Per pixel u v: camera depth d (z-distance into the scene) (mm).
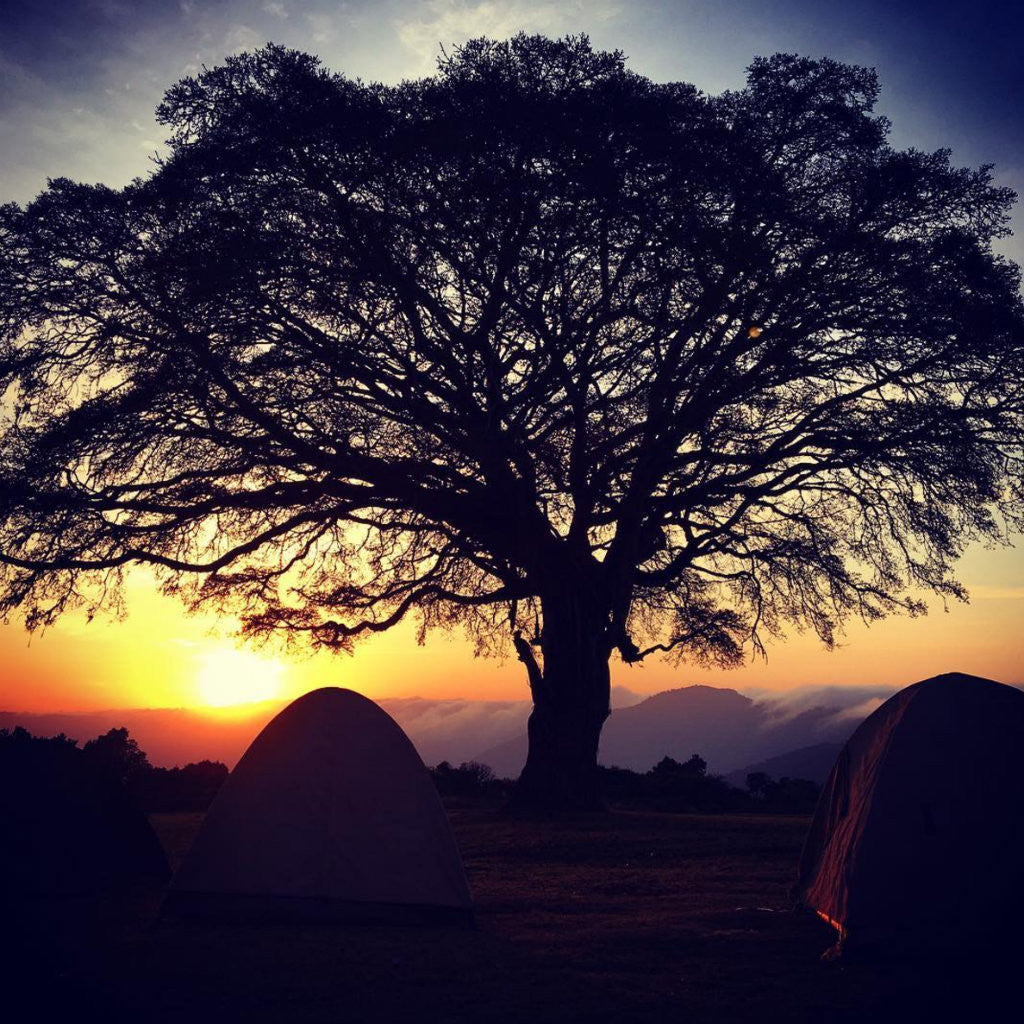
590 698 21797
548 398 19344
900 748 8336
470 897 9195
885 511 22500
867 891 7844
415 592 22484
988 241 20125
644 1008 6344
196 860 9203
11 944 7680
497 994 6707
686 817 19984
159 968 7344
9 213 18891
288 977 7148
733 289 19188
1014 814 7863
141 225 19031
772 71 20281
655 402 19266
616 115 17891
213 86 18594
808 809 24719
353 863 9219
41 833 10180
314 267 18094
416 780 9641
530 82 18406
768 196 18469
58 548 19500
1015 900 7574
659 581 23578
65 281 19375
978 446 19938
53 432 18500
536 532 20578
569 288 18625
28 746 10594
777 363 19516
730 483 21109
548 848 14984
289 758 9562
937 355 19719
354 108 17672
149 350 19078
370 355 19391
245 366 18609
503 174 17359
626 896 10969
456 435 19719
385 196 18312
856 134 19781
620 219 18047
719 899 10555
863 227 19875
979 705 8414
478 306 19141
